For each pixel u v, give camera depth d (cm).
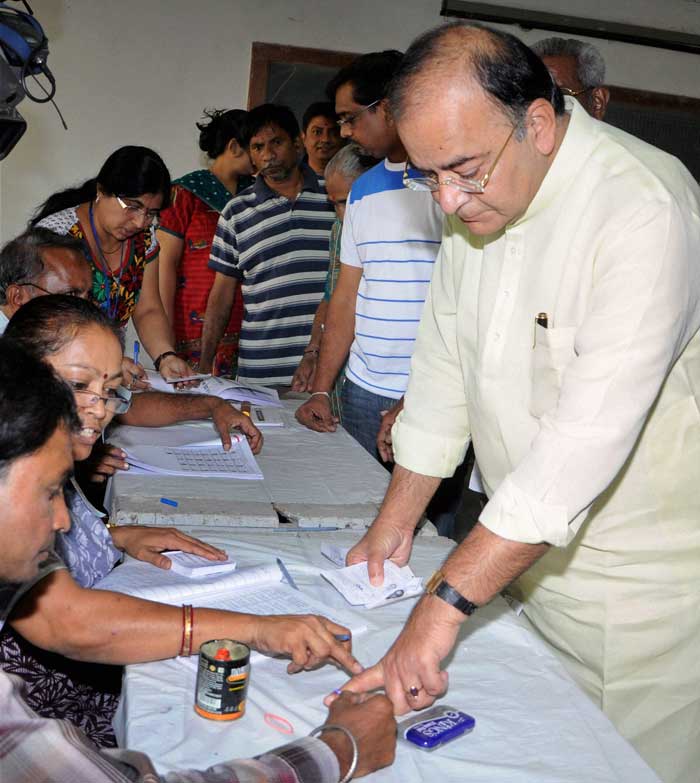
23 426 102
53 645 154
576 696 150
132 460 243
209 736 131
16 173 523
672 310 148
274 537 207
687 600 180
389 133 305
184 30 524
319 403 314
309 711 139
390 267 317
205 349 430
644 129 568
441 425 196
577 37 548
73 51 515
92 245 299
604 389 146
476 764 130
